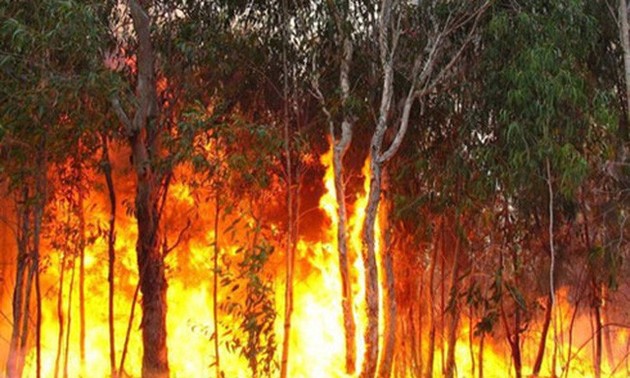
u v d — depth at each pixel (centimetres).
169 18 1382
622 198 1535
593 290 1605
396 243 1530
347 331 1319
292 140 1354
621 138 1503
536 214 1525
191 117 1227
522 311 1567
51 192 1274
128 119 1288
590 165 1437
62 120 1144
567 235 1574
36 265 1239
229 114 1331
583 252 1606
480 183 1381
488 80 1390
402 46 1431
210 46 1354
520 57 1317
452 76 1446
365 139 1525
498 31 1341
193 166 1252
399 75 1453
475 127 1413
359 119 1439
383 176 1471
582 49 1391
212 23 1377
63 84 1081
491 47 1383
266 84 1451
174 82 1370
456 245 1530
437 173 1452
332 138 1370
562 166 1316
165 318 1321
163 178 1352
